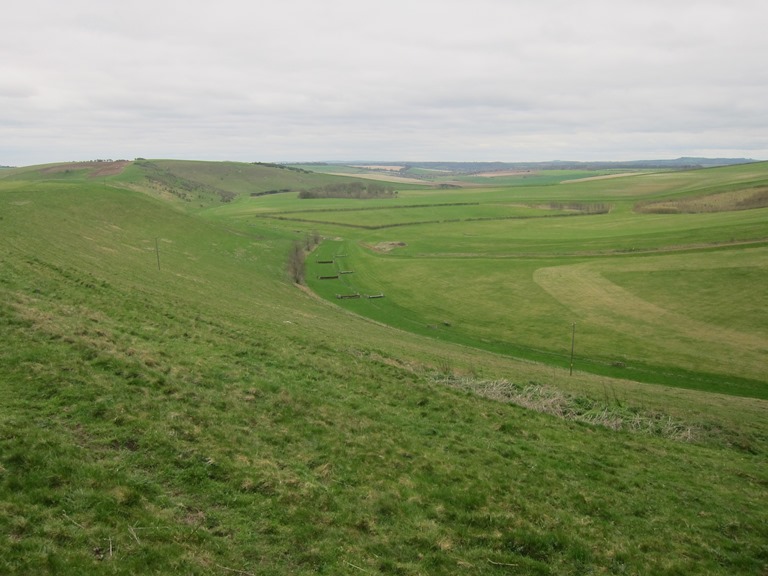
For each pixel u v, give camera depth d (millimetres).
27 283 33719
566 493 20469
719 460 27234
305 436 21375
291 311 60594
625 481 22453
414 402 28516
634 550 17000
